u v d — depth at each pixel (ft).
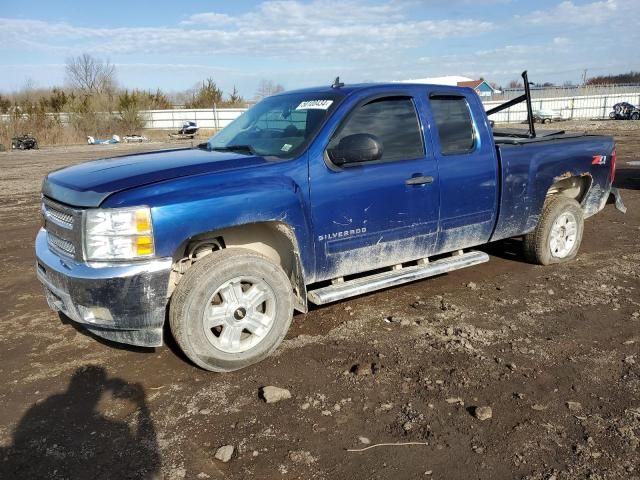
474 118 16.08
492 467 8.98
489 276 18.69
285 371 12.25
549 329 14.30
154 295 11.05
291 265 13.21
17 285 18.78
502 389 11.36
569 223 19.72
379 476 8.80
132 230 10.77
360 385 11.58
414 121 14.82
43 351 13.52
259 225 13.05
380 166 13.94
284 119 14.56
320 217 13.07
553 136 19.65
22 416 10.69
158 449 9.58
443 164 15.16
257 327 12.43
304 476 8.82
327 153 13.19
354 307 15.98
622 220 27.22
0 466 9.21
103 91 168.66
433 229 15.31
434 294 16.99
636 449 9.39
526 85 19.34
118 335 11.59
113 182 11.41
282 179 12.41
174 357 13.05
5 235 26.99
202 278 11.50
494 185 16.48
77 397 11.36
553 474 8.79
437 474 8.84
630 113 126.82
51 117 131.95
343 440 9.74
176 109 155.33
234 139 15.20
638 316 15.06
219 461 9.21
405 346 13.39
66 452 9.55
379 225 14.12
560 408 10.66
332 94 14.29
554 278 18.34
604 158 20.02
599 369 12.17
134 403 11.07
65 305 11.71
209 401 11.08
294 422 10.29
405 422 10.24
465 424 10.17
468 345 13.37
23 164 70.85
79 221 11.01
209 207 11.37
